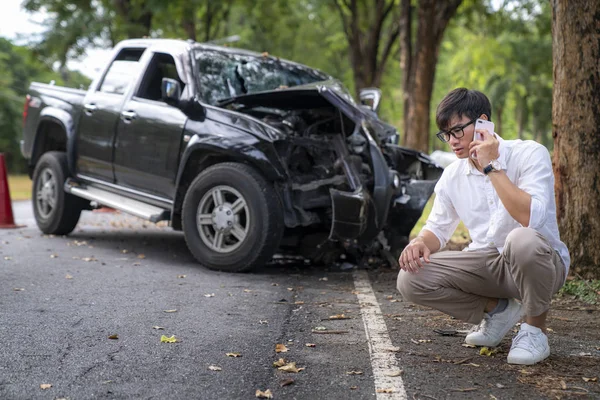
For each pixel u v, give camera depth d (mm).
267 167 6109
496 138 3381
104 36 21062
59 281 5523
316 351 3719
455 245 8656
